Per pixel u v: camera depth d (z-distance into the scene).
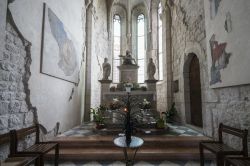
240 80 2.61
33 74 3.12
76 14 5.72
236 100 2.87
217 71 3.37
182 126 5.53
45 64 3.51
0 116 2.33
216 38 3.41
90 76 6.91
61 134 4.29
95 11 7.84
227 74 2.99
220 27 3.24
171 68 7.36
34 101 3.15
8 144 2.42
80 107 6.20
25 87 2.93
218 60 3.33
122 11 11.73
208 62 3.80
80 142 3.58
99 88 8.66
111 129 4.45
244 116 2.66
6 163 1.87
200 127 4.89
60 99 4.38
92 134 4.27
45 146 2.56
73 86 5.41
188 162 3.08
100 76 8.91
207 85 4.02
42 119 3.44
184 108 5.73
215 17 3.45
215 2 3.44
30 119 3.05
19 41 2.77
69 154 3.15
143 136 4.00
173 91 7.20
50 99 3.81
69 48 4.92
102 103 6.44
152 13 10.46
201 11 4.36
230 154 2.26
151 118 5.12
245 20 2.47
